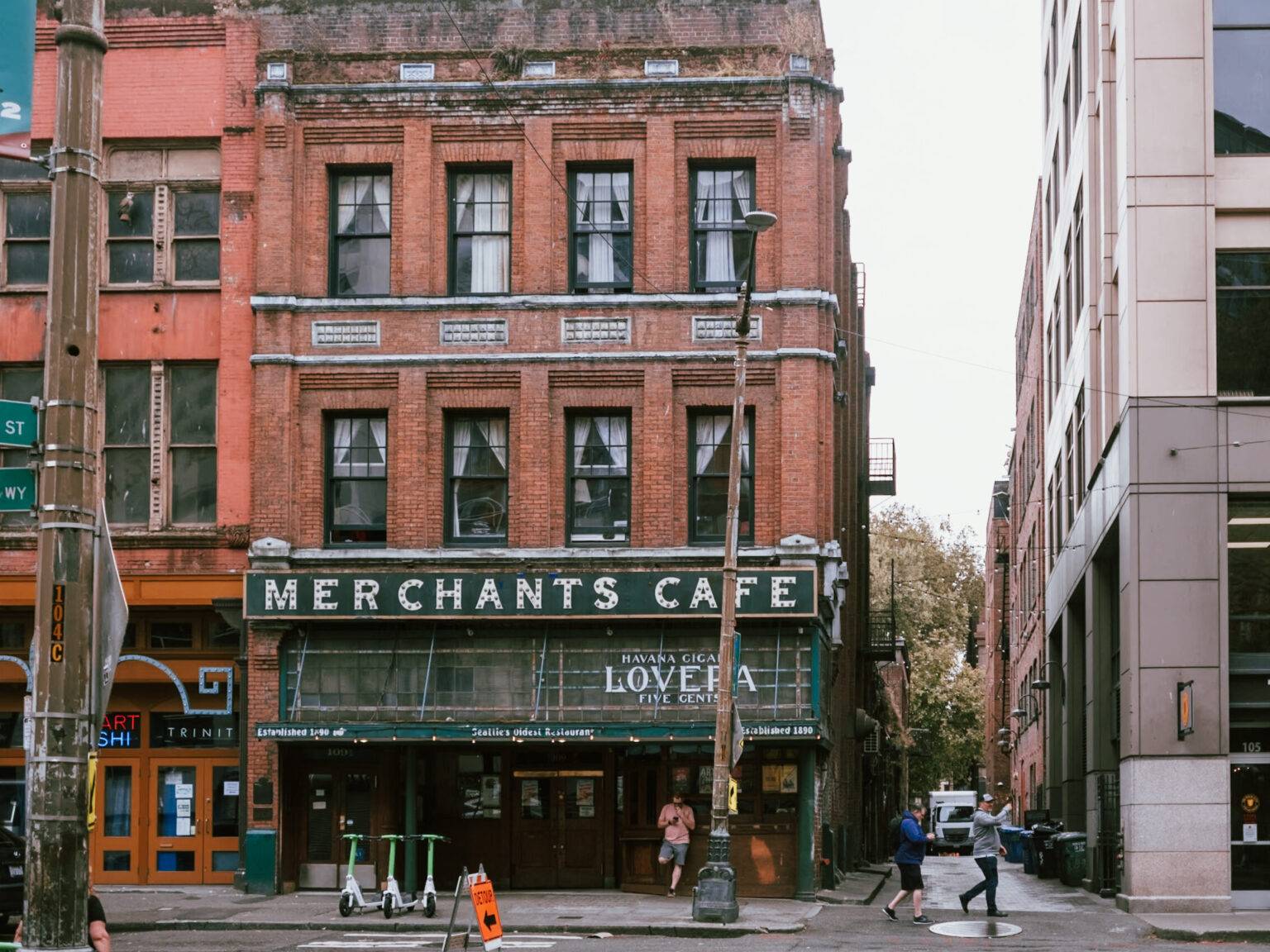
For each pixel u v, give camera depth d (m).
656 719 26.31
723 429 27.77
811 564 26.81
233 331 28.22
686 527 27.42
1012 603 82.25
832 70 28.38
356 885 22.83
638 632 26.73
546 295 27.67
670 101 27.91
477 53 28.23
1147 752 25.19
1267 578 25.73
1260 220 26.19
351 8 28.70
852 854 38.59
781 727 25.61
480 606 26.58
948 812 69.75
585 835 27.61
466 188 28.47
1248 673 25.52
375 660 26.98
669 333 27.58
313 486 27.81
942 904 27.52
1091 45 32.91
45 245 28.77
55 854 8.07
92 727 8.31
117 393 28.59
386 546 27.50
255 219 28.36
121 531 27.98
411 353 27.78
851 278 41.19
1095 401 32.50
